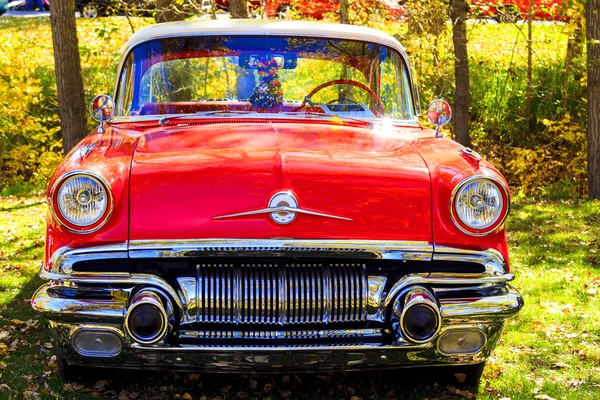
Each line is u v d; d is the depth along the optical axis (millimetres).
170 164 3127
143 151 3283
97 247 2979
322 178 3092
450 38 11695
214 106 4137
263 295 3029
